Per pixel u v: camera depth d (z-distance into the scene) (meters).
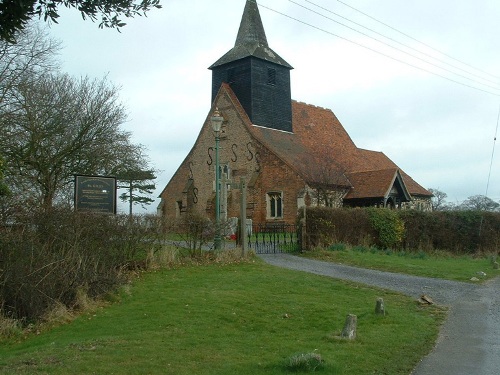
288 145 43.22
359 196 39.03
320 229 23.72
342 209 25.03
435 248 28.53
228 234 20.28
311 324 11.00
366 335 9.87
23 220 12.67
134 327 10.59
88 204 16.50
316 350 8.73
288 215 39.28
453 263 23.02
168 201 49.50
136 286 14.32
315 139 47.06
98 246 14.26
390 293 14.80
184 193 47.28
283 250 23.80
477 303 13.88
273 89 44.38
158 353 8.32
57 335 10.48
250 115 42.94
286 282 15.19
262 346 9.16
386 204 38.41
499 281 18.20
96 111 27.33
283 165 39.88
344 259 21.28
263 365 7.82
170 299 12.81
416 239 27.88
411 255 25.02
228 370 7.54
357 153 50.16
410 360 8.46
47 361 7.87
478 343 9.68
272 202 40.62
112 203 16.86
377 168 50.00
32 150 23.47
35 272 11.81
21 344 10.25
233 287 14.30
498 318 12.00
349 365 8.00
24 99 23.27
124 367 7.52
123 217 15.79
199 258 18.08
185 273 16.16
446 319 11.88
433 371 7.91
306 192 38.28
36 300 11.72
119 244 15.39
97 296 12.98
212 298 12.88
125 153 29.86
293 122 46.59
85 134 26.72
